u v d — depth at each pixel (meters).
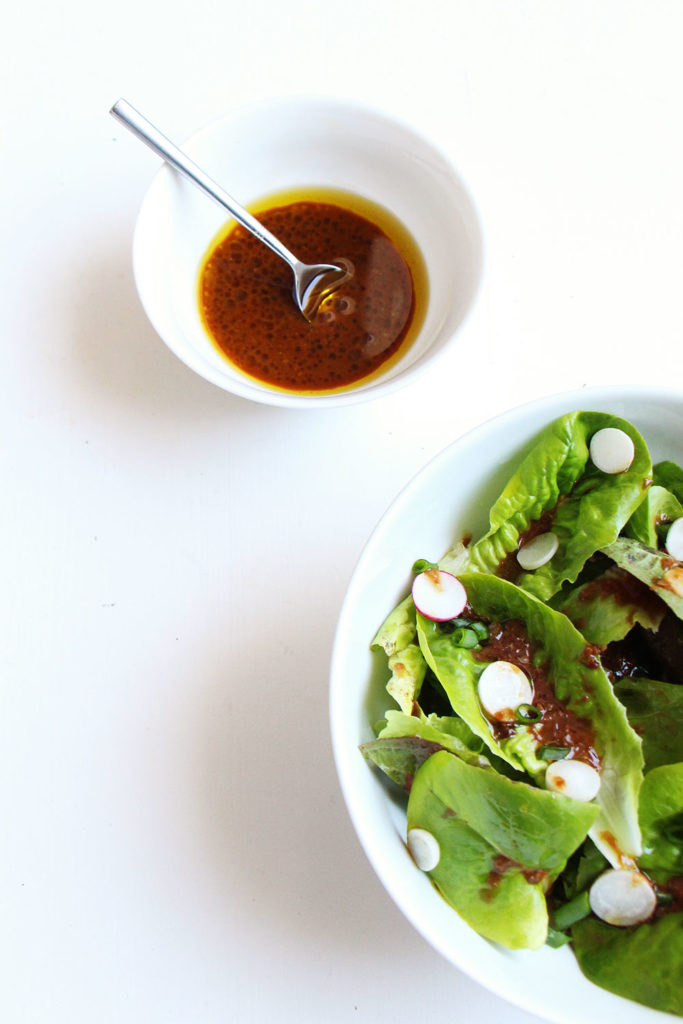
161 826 0.53
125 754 0.54
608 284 0.59
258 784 0.54
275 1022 0.51
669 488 0.52
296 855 0.53
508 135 0.61
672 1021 0.45
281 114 0.56
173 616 0.55
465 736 0.47
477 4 0.63
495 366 0.58
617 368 0.58
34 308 0.58
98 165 0.60
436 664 0.48
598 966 0.46
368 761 0.48
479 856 0.45
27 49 0.61
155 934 0.52
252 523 0.56
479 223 0.55
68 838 0.53
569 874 0.47
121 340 0.58
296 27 0.62
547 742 0.47
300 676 0.54
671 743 0.48
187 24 0.62
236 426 0.57
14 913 0.52
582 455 0.50
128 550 0.56
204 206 0.57
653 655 0.50
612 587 0.50
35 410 0.57
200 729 0.54
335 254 0.59
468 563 0.51
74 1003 0.52
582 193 0.61
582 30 0.63
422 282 0.58
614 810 0.46
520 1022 0.51
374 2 0.63
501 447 0.50
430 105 0.62
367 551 0.47
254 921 0.52
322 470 0.57
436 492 0.49
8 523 0.56
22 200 0.59
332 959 0.52
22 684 0.54
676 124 0.62
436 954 0.52
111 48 0.61
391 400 0.57
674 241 0.60
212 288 0.58
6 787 0.54
